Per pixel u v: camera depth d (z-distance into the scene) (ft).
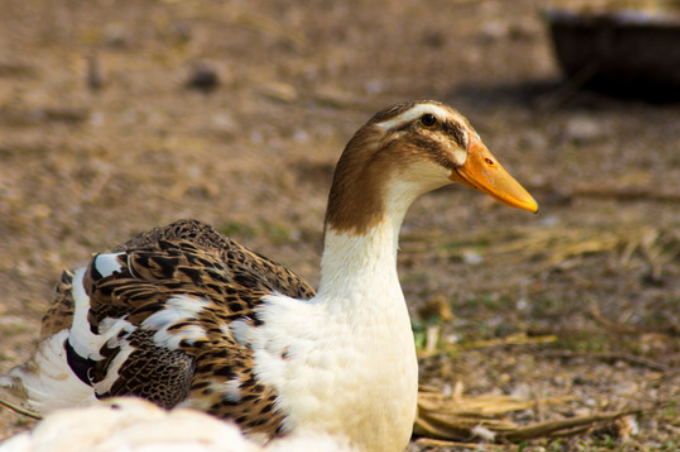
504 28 74.33
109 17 73.87
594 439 25.32
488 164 21.26
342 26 75.51
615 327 31.78
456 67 65.31
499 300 33.99
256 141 50.37
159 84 58.90
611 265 36.81
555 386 28.22
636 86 56.49
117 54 64.80
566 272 36.35
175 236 23.34
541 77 62.75
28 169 43.98
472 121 54.29
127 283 20.83
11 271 34.58
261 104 56.29
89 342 20.58
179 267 21.02
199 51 67.10
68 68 60.54
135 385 19.49
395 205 20.30
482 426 25.62
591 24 55.83
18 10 74.38
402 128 20.44
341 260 19.92
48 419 13.07
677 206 42.91
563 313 32.96
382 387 19.35
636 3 58.44
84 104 53.62
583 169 47.52
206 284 20.59
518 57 67.72
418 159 20.51
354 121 54.60
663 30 54.08
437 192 45.24
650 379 28.63
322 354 19.04
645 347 30.53
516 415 26.55
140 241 23.56
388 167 20.20
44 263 35.53
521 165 48.06
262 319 19.62
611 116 54.80
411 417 19.97
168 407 19.02
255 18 76.28
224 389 18.85
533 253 38.11
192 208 41.55
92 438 12.40
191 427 12.25
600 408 26.86
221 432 12.40
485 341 30.96
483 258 37.91
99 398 20.13
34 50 64.08
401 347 19.63
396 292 19.84
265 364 19.01
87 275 21.74
